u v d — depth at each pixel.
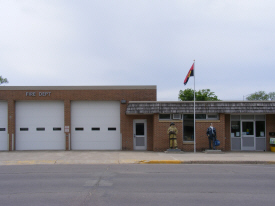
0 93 19.36
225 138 19.30
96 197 7.28
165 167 12.57
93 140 19.86
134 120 19.72
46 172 11.17
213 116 18.44
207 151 17.28
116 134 19.91
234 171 11.51
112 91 19.77
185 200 7.04
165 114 18.47
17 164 13.66
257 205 6.65
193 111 17.94
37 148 19.72
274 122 19.22
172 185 8.76
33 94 19.47
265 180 9.63
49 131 19.80
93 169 11.92
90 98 19.66
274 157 15.36
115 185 8.73
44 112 19.86
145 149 19.64
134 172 11.15
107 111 19.98
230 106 18.06
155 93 19.78
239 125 19.45
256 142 19.30
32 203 6.76
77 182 9.18
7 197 7.33
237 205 6.64
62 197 7.29
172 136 17.45
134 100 19.75
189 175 10.52
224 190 8.15
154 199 7.11
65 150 19.41
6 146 19.41
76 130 19.86
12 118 19.41
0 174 10.77
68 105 19.58
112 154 16.81
